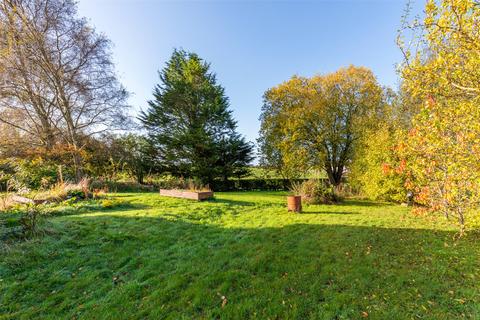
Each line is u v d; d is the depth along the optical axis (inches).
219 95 743.1
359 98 585.9
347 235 195.9
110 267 143.2
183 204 337.1
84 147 580.4
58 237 182.2
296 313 96.0
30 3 494.9
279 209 318.0
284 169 653.3
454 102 131.5
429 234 194.7
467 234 189.0
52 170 460.8
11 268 136.2
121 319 96.2
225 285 119.1
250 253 159.9
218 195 475.8
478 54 109.2
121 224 223.9
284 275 128.9
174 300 108.5
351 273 127.7
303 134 627.5
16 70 485.1
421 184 208.4
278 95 652.1
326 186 399.2
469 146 134.0
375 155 372.2
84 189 356.5
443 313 92.0
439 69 122.9
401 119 398.0
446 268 129.6
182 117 710.5
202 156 704.4
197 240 188.7
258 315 96.1
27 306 106.7
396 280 118.5
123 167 627.5
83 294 115.8
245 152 787.4
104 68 581.0
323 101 604.1
